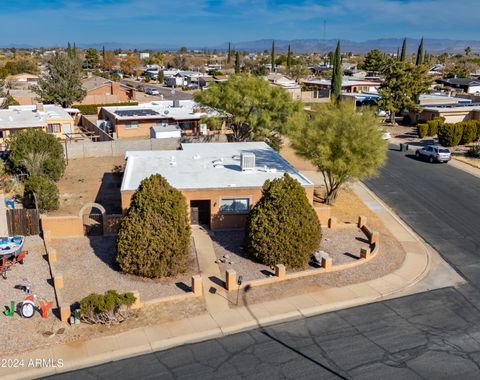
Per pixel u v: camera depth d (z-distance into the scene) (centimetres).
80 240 2414
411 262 2297
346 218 2888
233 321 1734
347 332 1686
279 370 1462
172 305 1825
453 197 3391
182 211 2070
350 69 15150
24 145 3400
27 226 2452
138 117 5319
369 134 2850
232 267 2156
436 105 6650
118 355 1529
